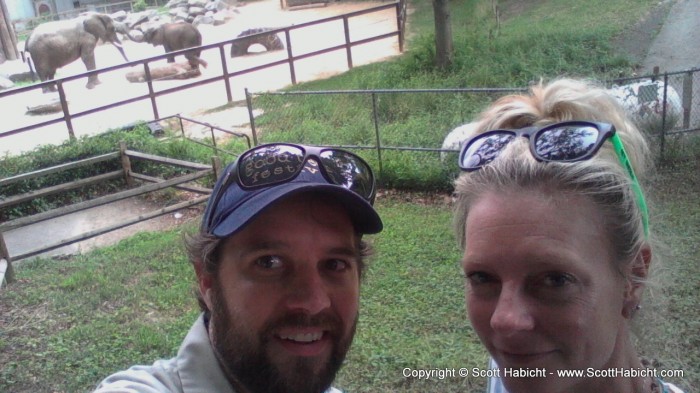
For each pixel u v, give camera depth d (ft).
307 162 2.02
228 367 2.06
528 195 1.62
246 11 40.81
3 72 33.32
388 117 16.58
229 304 2.02
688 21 19.71
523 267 1.61
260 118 18.17
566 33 20.04
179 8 42.06
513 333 1.62
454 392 5.50
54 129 20.93
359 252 2.20
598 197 1.61
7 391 6.33
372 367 6.10
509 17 25.02
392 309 7.52
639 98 11.47
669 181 10.53
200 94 22.59
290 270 1.99
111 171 15.75
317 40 28.17
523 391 1.67
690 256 7.22
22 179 14.06
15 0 52.85
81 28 28.50
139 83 25.48
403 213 11.50
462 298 7.65
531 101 1.91
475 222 1.68
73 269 10.23
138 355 6.94
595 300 1.61
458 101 15.31
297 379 2.01
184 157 15.69
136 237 11.94
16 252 12.78
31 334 7.66
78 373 6.61
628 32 19.88
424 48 20.68
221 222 2.01
